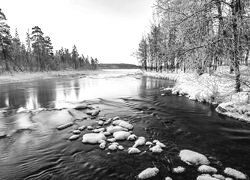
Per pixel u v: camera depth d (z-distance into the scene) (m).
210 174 3.48
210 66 7.76
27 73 37.28
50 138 5.46
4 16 32.50
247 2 6.10
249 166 3.83
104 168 3.77
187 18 7.01
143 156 4.24
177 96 12.80
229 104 7.62
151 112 8.48
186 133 5.79
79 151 4.56
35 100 11.96
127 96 13.23
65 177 3.49
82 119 7.40
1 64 35.94
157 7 8.34
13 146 4.94
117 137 5.23
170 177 3.40
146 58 46.44
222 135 5.60
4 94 14.53
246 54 6.41
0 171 3.74
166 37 8.58
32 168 3.84
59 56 70.62
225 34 6.55
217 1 6.64
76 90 16.88
